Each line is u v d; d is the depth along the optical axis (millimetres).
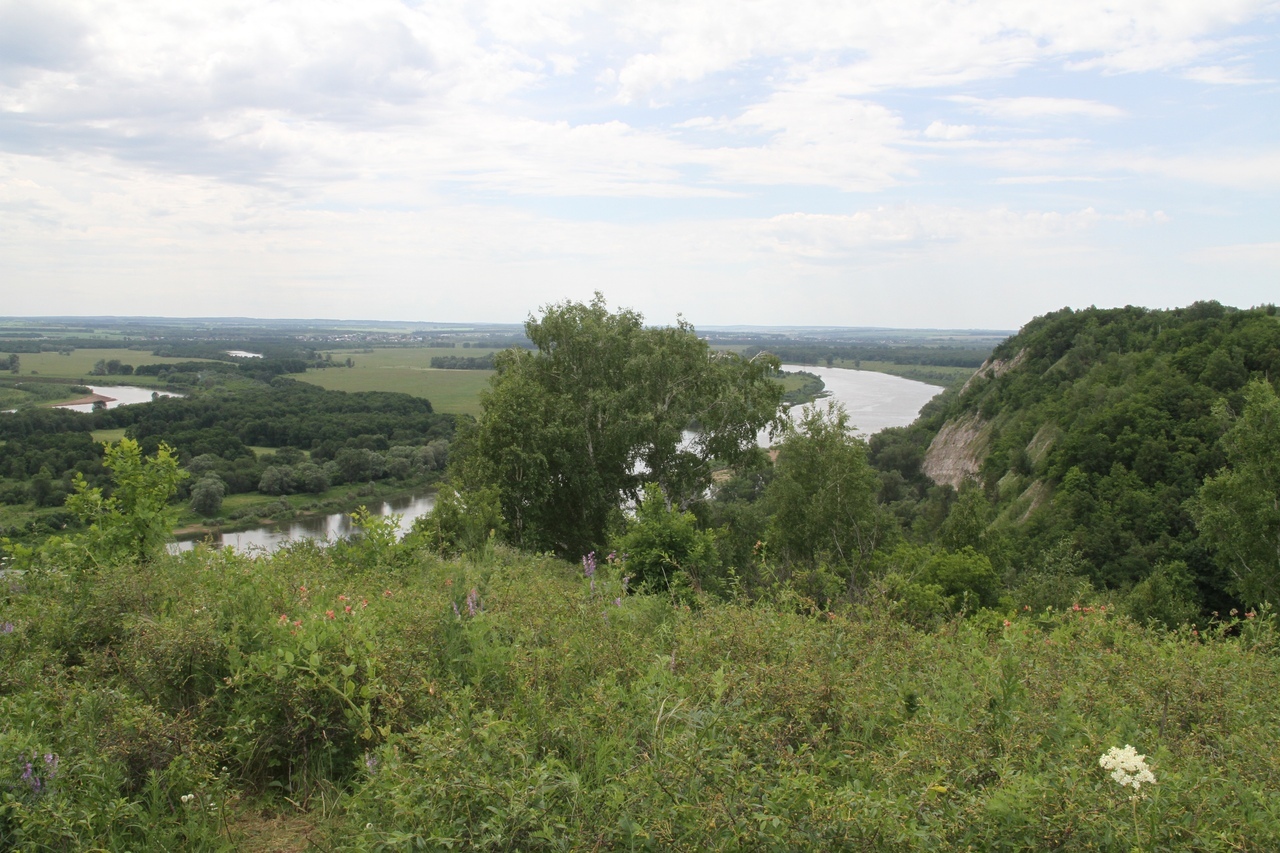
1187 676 5316
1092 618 7742
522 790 3125
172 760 3711
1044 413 73312
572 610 6629
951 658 5922
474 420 28156
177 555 8367
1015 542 46531
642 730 3957
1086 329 88062
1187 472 44938
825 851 2938
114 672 4785
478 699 4496
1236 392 50719
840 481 24688
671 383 27422
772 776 3436
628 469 27641
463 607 5930
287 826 3699
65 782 3348
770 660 5328
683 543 12727
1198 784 3557
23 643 4922
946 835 3041
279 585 6250
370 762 3674
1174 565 35344
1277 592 26859
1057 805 3090
